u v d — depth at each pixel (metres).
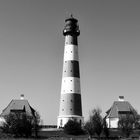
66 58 114.94
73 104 110.69
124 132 103.25
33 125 98.81
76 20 118.69
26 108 121.19
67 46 116.00
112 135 103.06
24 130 95.06
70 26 116.88
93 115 101.81
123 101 126.75
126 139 93.69
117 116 120.31
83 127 109.31
